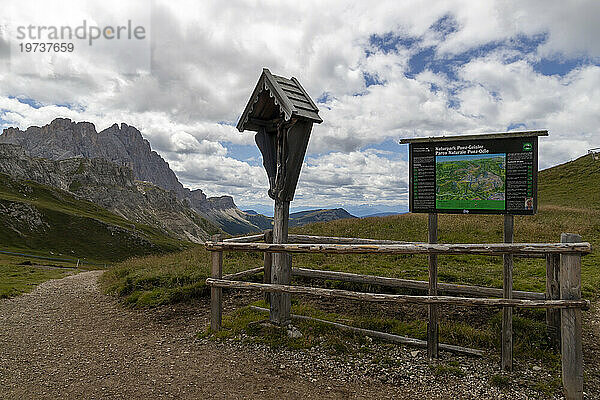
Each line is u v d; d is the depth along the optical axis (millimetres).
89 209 141750
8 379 5773
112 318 9641
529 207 5527
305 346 6738
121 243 106688
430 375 5691
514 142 5648
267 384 5492
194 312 9531
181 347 7051
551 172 63656
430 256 6102
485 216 25828
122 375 5852
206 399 5059
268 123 8055
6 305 12281
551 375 5629
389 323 7742
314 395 5188
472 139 5914
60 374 5949
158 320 9062
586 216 26688
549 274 6914
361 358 6293
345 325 7496
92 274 25578
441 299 5824
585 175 55875
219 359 6398
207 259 16812
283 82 7566
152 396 5141
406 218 26484
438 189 6164
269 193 7926
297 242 9812
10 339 8008
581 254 5199
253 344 6930
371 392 5273
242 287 7285
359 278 9172
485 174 5840
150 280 12633
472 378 5566
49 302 12727
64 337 8094
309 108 7441
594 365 6145
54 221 104625
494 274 12336
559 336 6656
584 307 5062
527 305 5363
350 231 24391
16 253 74250
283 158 7516
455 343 6785
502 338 5793
